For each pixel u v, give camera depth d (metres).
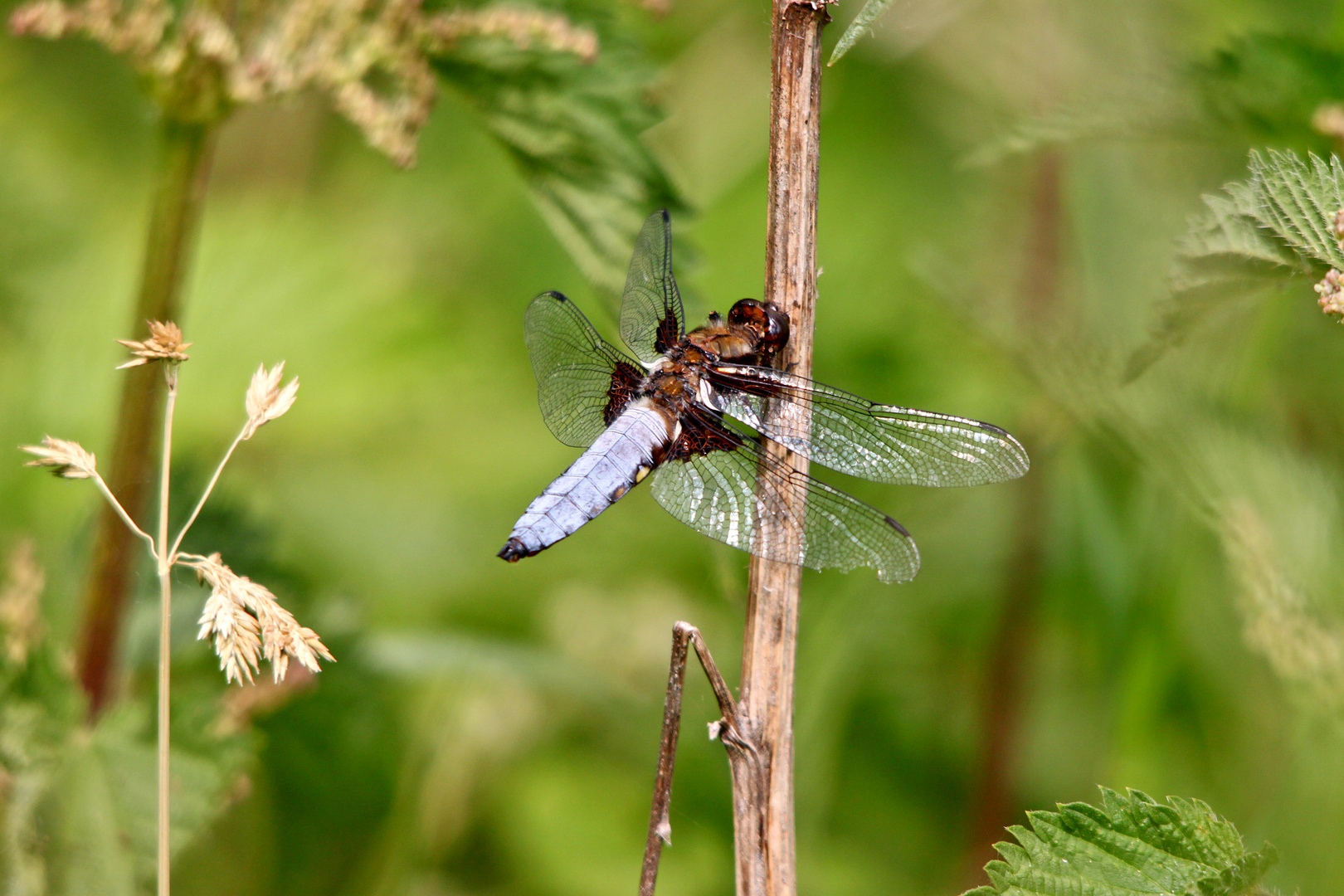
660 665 1.71
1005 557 1.70
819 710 1.68
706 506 1.63
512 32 1.62
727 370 1.63
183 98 1.62
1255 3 1.71
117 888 1.62
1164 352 1.60
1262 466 1.62
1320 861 1.60
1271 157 1.59
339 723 1.66
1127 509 1.67
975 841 1.69
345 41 1.62
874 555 1.62
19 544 1.65
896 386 1.70
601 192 1.64
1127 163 1.69
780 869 1.60
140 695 1.64
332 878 1.67
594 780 1.70
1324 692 1.61
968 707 1.70
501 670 1.67
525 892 1.69
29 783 1.62
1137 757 1.66
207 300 1.69
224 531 1.66
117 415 1.63
